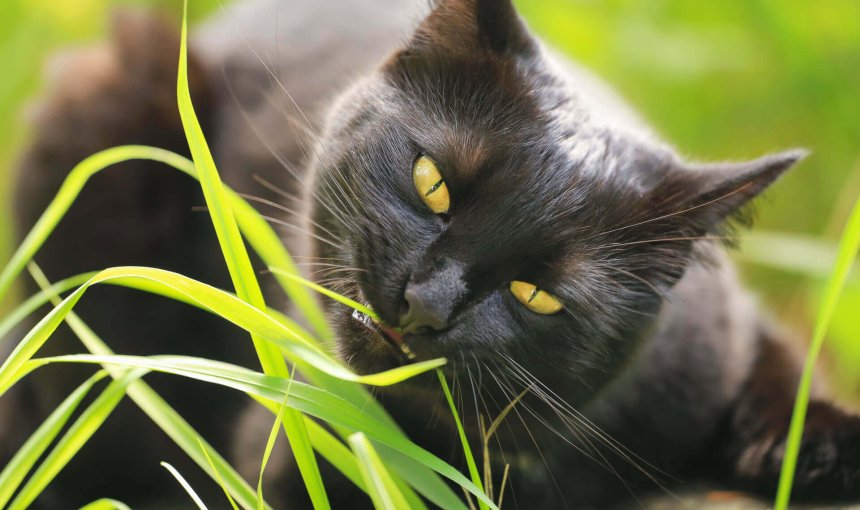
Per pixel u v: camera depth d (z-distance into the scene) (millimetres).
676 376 624
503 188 563
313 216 602
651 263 580
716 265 595
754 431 625
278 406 521
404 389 580
